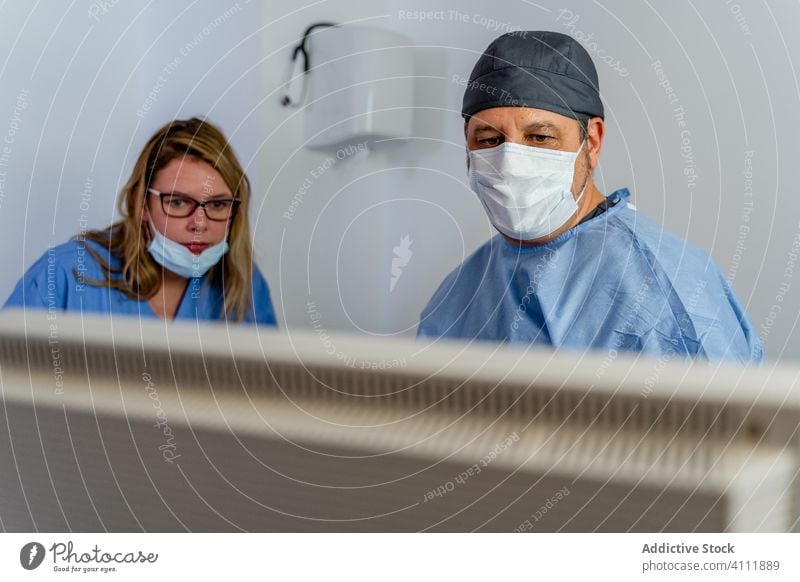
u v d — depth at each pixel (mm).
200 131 1704
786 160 1461
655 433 265
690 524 263
